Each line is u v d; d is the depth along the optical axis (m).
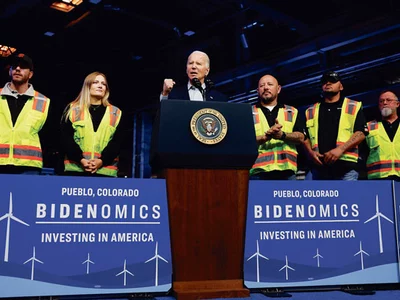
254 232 2.38
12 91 2.98
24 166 2.91
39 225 2.14
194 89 3.02
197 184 2.25
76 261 2.17
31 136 2.96
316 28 10.58
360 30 9.16
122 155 17.97
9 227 2.11
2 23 12.25
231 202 2.29
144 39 13.83
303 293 2.37
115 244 2.22
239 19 11.72
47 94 14.92
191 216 2.23
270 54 11.02
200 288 2.20
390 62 9.45
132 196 2.28
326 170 3.31
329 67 10.45
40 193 2.17
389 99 3.87
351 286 2.47
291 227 2.44
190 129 2.21
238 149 2.25
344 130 3.37
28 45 13.33
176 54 13.41
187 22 12.26
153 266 2.25
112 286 2.19
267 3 9.88
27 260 2.11
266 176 3.32
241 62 12.07
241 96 12.02
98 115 3.21
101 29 13.09
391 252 2.53
